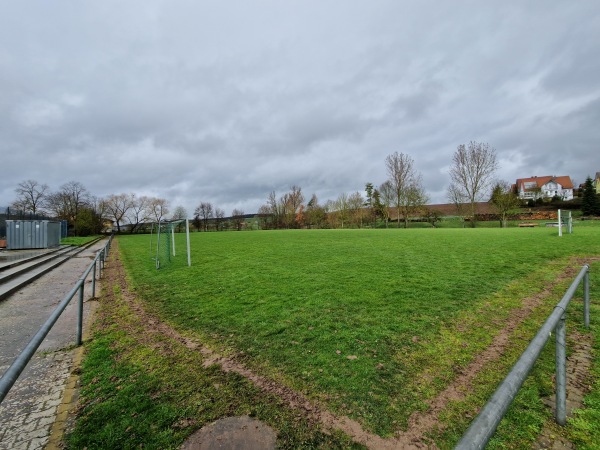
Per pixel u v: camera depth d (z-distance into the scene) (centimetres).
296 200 7119
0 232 2272
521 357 187
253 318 572
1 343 513
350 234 2942
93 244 3095
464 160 4581
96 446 262
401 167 5034
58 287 975
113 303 756
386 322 520
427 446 250
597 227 2892
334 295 690
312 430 273
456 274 858
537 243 1519
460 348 419
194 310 649
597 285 699
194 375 379
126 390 348
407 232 3075
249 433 272
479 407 295
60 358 447
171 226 1603
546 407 284
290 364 393
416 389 328
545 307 577
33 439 274
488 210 5956
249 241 2412
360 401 311
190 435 271
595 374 333
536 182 8206
